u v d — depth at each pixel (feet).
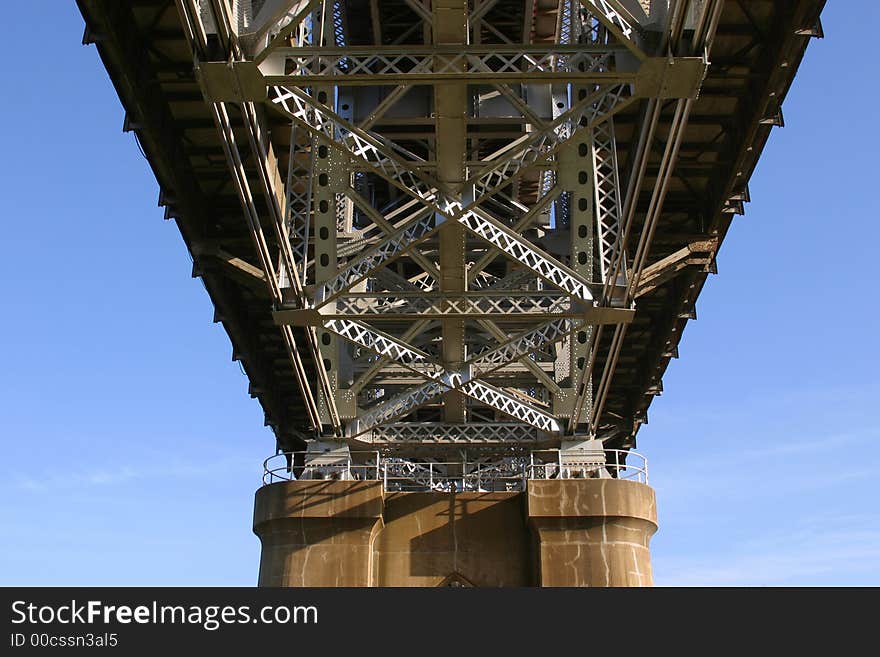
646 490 100.42
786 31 72.02
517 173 66.18
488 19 106.63
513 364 115.75
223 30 50.57
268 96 56.90
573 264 82.17
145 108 75.46
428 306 92.43
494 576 99.86
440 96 60.80
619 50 56.34
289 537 100.17
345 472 105.81
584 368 93.97
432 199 72.13
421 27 105.50
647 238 68.74
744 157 85.25
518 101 63.46
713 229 94.79
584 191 81.82
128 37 70.69
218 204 95.91
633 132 89.35
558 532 97.71
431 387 104.17
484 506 102.42
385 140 71.10
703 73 51.80
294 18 50.67
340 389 107.86
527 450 114.21
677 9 49.44
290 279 74.69
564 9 92.07
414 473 129.90
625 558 97.19
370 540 100.07
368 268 77.30
